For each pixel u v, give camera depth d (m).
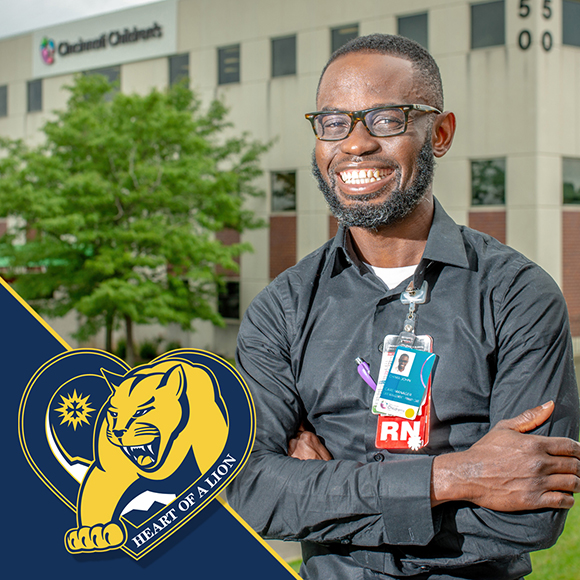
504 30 14.88
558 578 3.45
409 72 1.41
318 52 16.80
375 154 1.40
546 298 1.38
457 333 1.39
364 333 1.48
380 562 1.36
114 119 13.87
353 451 1.45
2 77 22.23
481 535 1.29
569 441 1.26
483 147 15.24
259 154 17.23
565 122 15.18
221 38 18.16
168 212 14.59
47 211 12.93
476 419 1.38
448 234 1.47
